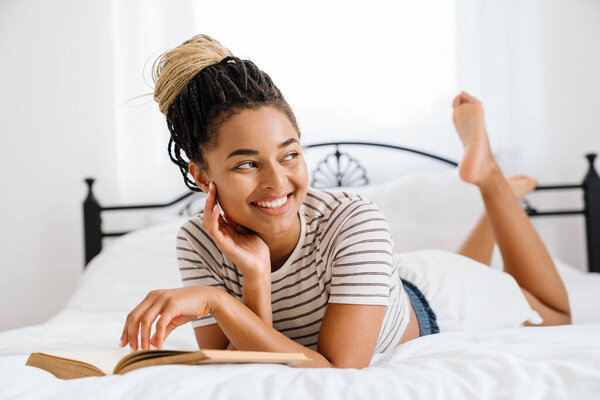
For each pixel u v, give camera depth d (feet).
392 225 7.50
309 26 8.98
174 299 2.65
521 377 2.10
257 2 8.94
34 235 9.15
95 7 9.02
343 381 2.20
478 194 7.72
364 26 8.95
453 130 8.86
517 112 8.82
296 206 2.98
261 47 8.95
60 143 9.11
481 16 8.80
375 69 8.95
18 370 2.35
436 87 8.89
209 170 3.00
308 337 3.43
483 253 6.02
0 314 9.16
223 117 2.84
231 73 2.91
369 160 8.95
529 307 4.71
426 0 8.87
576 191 8.91
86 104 9.07
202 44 3.07
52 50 9.08
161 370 2.29
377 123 8.96
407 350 3.08
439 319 4.43
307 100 8.98
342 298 3.00
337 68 8.97
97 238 8.71
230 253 2.96
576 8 8.89
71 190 9.12
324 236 3.23
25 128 9.12
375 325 3.02
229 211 3.01
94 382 2.18
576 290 6.55
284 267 3.23
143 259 6.91
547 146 8.86
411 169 8.92
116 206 8.81
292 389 2.10
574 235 8.97
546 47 8.87
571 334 3.06
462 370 2.24
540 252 5.16
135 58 8.95
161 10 8.89
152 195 8.98
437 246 7.28
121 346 2.67
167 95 3.09
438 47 8.87
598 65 8.93
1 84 9.11
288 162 2.92
